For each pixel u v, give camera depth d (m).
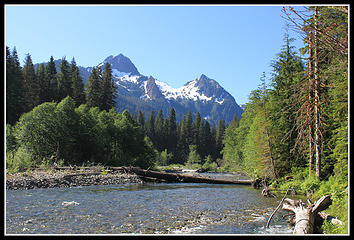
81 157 39.56
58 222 9.50
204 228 9.29
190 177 27.50
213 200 15.36
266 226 9.70
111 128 44.44
